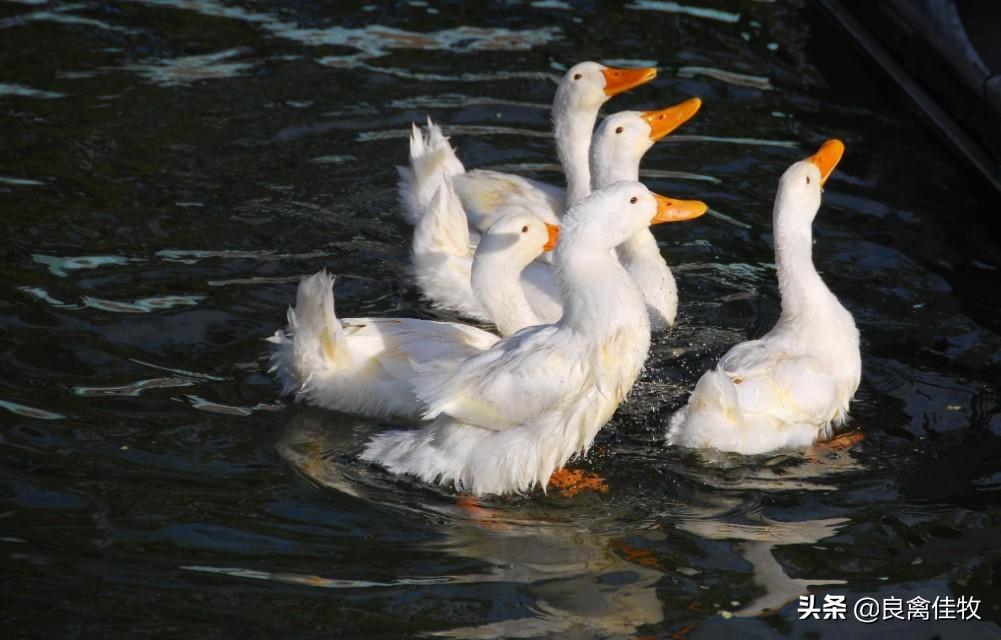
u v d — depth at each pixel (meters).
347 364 11.20
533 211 14.06
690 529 9.73
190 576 8.87
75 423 10.56
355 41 18.59
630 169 13.34
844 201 14.98
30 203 14.05
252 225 14.09
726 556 9.38
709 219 14.66
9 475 9.82
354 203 14.74
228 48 18.17
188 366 11.57
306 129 16.17
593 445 10.92
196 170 15.09
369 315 12.88
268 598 8.67
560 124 14.53
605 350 10.15
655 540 9.58
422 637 8.38
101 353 11.60
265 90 17.05
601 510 10.00
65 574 8.79
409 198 14.62
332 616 8.53
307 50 18.25
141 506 9.60
